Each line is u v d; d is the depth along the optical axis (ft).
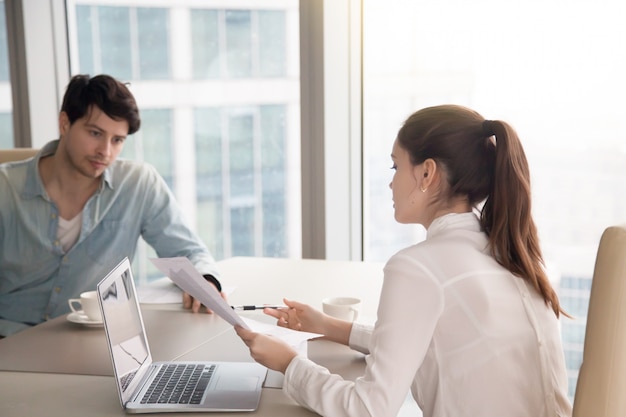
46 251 7.23
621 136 7.88
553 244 8.33
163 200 7.72
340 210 9.31
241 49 10.05
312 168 9.18
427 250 4.18
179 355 5.18
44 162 7.37
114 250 7.54
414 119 4.49
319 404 4.14
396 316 4.06
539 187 8.28
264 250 10.46
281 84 9.95
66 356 5.17
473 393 4.07
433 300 4.06
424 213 4.52
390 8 8.89
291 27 9.75
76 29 10.92
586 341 3.82
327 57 8.90
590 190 8.09
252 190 10.36
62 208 7.35
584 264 8.24
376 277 7.26
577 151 8.08
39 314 7.26
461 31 8.48
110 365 5.00
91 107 6.83
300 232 10.21
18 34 10.68
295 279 7.20
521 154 4.31
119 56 10.72
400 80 8.98
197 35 10.23
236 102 10.19
